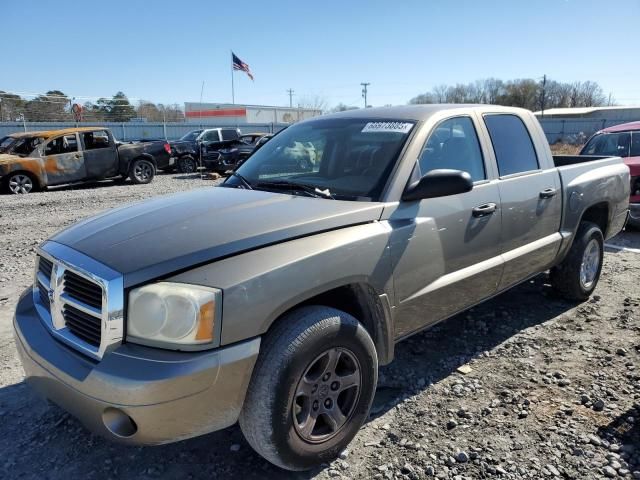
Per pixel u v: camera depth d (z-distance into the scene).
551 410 3.24
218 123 43.38
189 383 2.20
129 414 2.18
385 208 3.02
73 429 3.13
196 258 2.38
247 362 2.33
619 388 3.47
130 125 37.06
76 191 15.27
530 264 4.21
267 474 2.72
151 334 2.26
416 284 3.15
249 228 2.62
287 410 2.46
